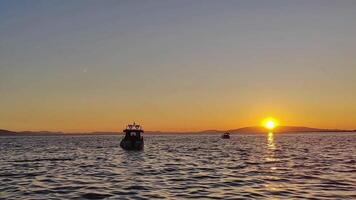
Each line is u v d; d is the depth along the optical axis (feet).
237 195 98.73
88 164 190.49
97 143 540.11
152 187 112.88
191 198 95.81
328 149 311.27
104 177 136.87
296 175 136.46
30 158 237.86
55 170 163.02
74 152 303.07
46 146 435.12
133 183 121.08
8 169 168.96
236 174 141.18
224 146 396.57
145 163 192.65
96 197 98.73
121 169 163.84
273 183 117.70
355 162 184.96
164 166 175.52
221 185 115.03
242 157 228.02
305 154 249.96
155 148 358.02
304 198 93.50
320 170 151.74
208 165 178.09
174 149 336.29
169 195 100.07
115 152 294.46
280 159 209.67
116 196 99.66
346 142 476.95
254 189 107.14
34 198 97.81
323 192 101.30
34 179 133.49
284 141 553.64
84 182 124.67
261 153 266.77
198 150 316.19
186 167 169.78
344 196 95.50
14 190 110.22
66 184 120.78
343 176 132.36
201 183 119.65
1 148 385.91
